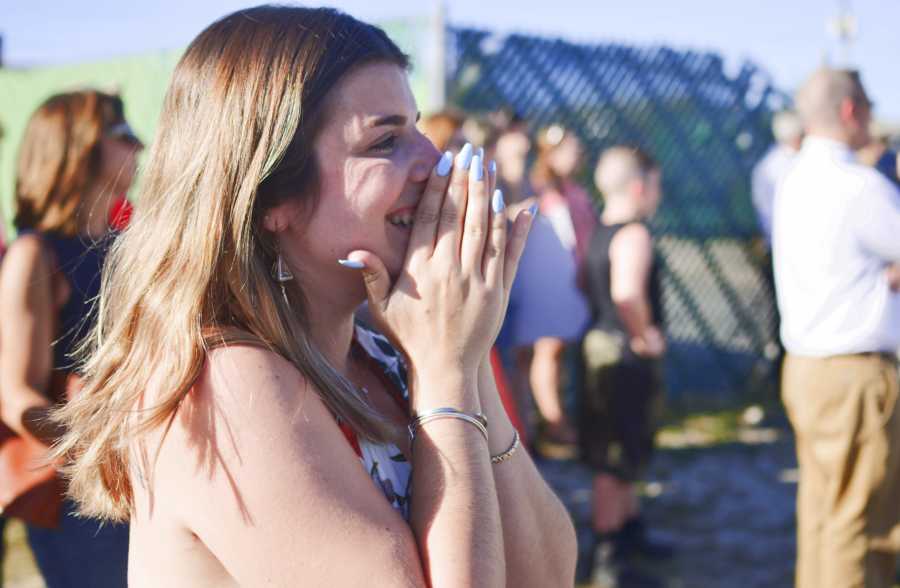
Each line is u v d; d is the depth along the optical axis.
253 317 1.12
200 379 1.08
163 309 1.11
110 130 2.27
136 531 1.16
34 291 2.17
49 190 2.23
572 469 5.79
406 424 1.34
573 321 5.44
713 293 7.94
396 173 1.18
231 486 1.03
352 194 1.16
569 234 5.42
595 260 3.90
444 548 1.07
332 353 1.27
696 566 4.37
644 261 3.81
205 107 1.15
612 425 3.94
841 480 3.31
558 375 5.59
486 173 1.21
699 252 7.89
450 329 1.19
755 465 6.04
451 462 1.13
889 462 3.27
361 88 1.16
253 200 1.12
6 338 2.15
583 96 7.31
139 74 8.38
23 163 2.27
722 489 5.53
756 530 4.86
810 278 3.32
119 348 1.17
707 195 7.96
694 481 5.68
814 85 3.38
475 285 1.20
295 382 1.10
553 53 7.16
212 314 1.11
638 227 3.85
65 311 2.22
